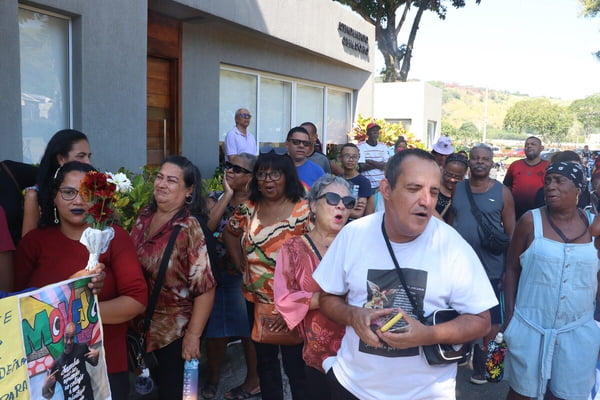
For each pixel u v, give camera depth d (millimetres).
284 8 10625
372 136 10141
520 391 3246
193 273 3014
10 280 2723
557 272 3094
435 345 2016
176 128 9078
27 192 3072
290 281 2842
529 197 7305
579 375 3100
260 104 11438
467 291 2090
